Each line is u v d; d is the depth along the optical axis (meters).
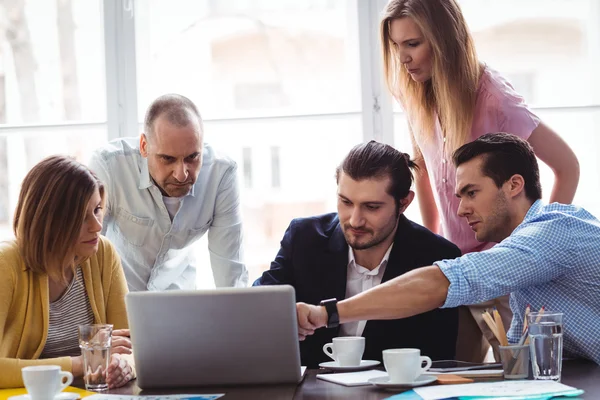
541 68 2.85
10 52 3.07
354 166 2.08
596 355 1.81
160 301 1.61
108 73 2.99
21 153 3.05
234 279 2.72
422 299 1.73
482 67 2.43
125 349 1.83
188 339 1.62
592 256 1.81
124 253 2.66
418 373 1.60
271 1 2.96
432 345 2.06
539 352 1.56
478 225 1.96
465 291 1.74
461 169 1.96
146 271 2.68
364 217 2.08
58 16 3.06
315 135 2.95
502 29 2.86
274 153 2.97
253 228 2.98
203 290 1.61
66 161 1.95
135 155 2.59
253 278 2.99
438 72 2.33
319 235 2.24
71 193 1.91
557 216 1.86
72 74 3.05
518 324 1.95
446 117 2.38
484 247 2.43
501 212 1.93
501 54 2.86
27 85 3.06
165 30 3.00
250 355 1.62
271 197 2.97
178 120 2.39
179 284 2.80
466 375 1.65
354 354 1.81
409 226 2.21
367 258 2.19
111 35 2.99
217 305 1.60
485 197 1.93
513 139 1.95
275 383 1.64
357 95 2.92
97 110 3.05
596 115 2.84
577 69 2.84
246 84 2.98
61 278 1.94
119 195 2.59
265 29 2.97
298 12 2.95
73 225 1.91
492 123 2.38
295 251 2.24
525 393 1.40
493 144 1.94
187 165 2.42
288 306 1.59
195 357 1.63
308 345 2.11
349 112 2.92
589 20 2.83
